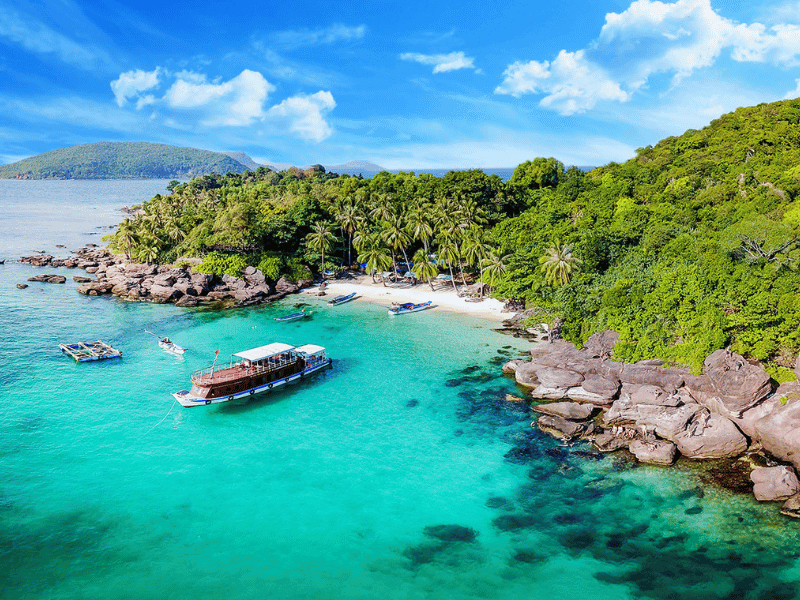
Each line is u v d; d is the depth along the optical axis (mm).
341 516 42625
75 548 38344
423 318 101250
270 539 39781
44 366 73062
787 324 52969
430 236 127500
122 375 71312
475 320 99688
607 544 39062
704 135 146250
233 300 113375
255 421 59625
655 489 45594
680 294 63031
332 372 74188
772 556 37188
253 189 199000
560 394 63406
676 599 33562
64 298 110562
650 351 61969
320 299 116562
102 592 34219
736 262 65125
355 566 36969
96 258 150625
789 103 142750
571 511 43031
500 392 66688
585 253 88688
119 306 107000
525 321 86125
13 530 39969
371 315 103625
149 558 37531
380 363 77438
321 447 53688
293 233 136250
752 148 121188
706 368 54875
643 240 86625
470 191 147750
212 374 65438
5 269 137375
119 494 45094
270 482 47375
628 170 135500
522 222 117625
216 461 50844
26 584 34750
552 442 54125
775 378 52812
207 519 42062
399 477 48219
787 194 88312
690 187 108188
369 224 142375
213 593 34312
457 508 43656
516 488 46344
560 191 142875
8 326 89625
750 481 45844
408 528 41156
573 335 73125
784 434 47375
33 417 58312
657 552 38062
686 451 50406
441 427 57781
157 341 85500
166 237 140625
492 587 34969
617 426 54844
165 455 51750
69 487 45812
